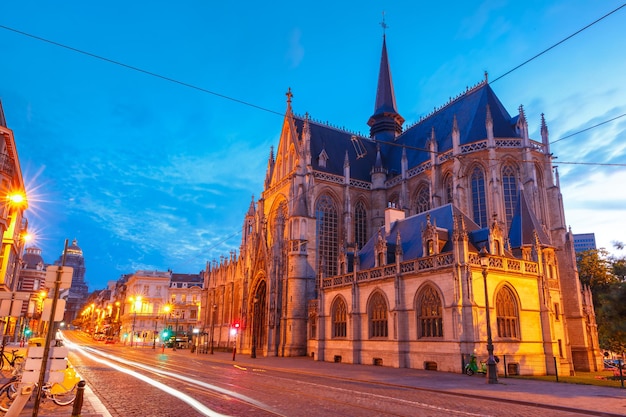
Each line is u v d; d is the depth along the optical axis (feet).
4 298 48.60
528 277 129.08
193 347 255.29
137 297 435.12
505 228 183.42
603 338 175.22
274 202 262.26
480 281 118.93
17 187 202.80
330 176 244.63
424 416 51.16
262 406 55.98
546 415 54.13
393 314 134.31
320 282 174.19
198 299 453.17
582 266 218.79
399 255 137.49
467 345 112.06
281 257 224.12
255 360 170.71
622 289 108.78
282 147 268.21
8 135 172.86
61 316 42.06
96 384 78.38
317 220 235.81
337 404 58.75
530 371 120.06
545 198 194.08
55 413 50.47
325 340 167.12
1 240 179.32
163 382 82.33
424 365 122.72
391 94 312.50
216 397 63.36
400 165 259.39
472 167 203.41
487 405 61.52
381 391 74.59
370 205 254.68
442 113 249.34
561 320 143.95
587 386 85.56
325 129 274.16
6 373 91.91
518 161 196.54
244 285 256.11
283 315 212.02
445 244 133.49
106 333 520.42
